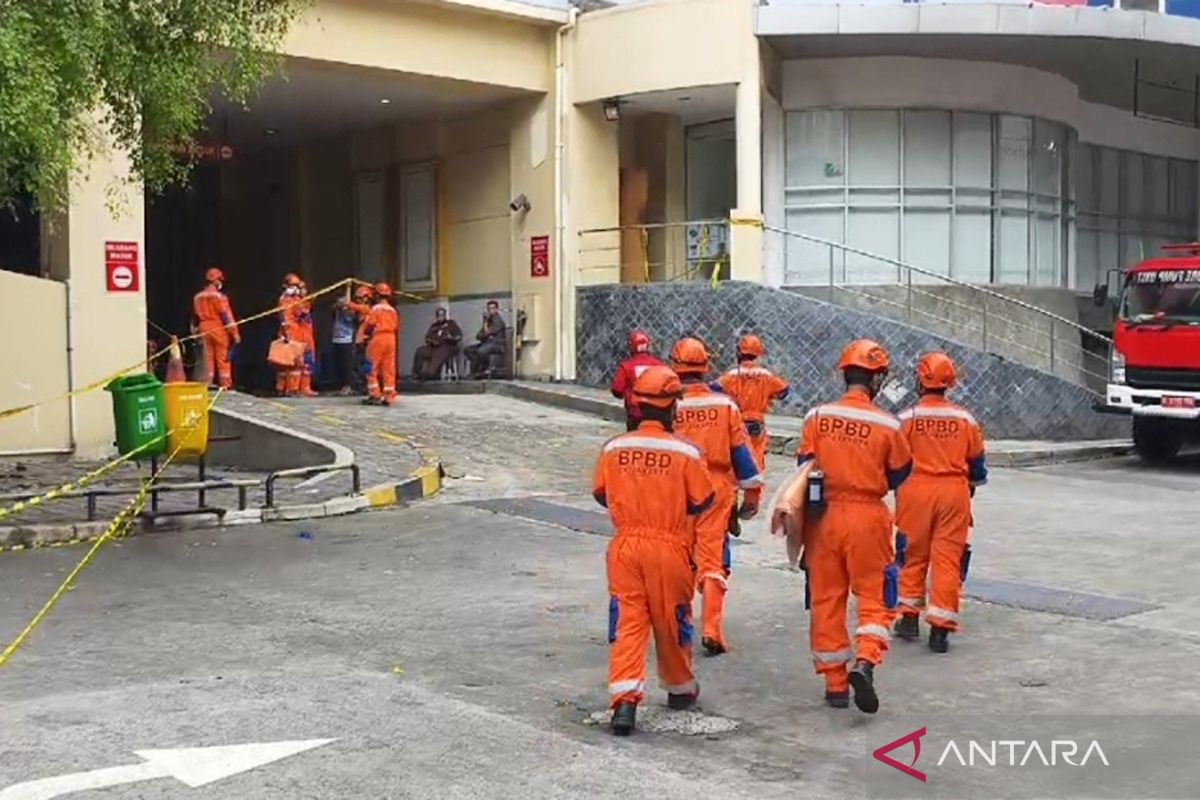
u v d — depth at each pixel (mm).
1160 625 9008
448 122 26719
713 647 8211
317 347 29266
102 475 15953
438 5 22734
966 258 24469
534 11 23844
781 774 5949
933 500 8250
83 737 6371
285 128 27703
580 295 24406
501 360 25359
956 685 7504
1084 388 23109
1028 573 10844
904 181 24188
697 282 23547
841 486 6891
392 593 10008
